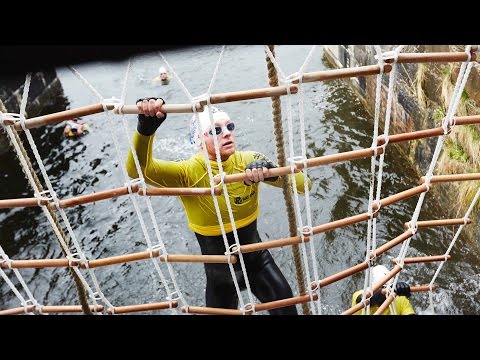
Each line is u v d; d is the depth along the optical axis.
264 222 5.82
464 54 2.09
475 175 2.61
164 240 5.84
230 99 2.03
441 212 5.50
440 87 5.22
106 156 7.62
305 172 2.43
